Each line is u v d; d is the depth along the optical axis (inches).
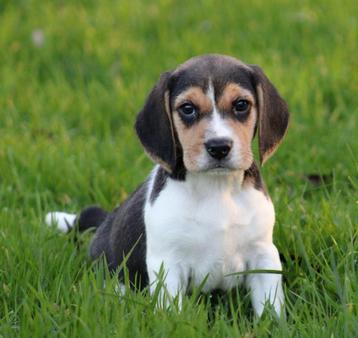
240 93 327.9
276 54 675.4
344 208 410.9
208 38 721.6
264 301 340.8
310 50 694.5
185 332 296.0
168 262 341.4
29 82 666.2
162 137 338.6
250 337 303.7
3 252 381.1
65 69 697.0
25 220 431.5
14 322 331.6
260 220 344.5
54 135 566.3
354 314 317.7
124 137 554.3
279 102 342.6
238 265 349.7
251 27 747.4
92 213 434.9
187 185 338.0
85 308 310.5
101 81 674.8
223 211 338.3
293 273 363.6
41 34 735.7
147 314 311.7
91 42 731.4
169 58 688.4
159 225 339.3
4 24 770.2
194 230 338.0
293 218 401.7
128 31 770.2
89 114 597.9
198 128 324.2
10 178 497.7
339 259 362.3
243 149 325.7
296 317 313.0
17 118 599.2
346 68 638.5
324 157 504.4
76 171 492.7
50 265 369.4
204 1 818.8
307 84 613.3
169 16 797.2
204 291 356.2
